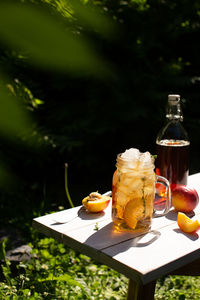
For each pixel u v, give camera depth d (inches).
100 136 95.2
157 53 106.8
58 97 93.3
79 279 53.0
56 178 96.5
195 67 111.0
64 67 88.1
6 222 70.8
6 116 81.8
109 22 92.8
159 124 96.7
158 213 41.1
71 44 86.2
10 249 59.6
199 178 50.9
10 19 82.4
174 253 34.3
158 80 97.1
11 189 86.7
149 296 37.7
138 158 36.4
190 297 52.5
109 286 54.2
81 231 37.6
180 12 105.8
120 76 93.7
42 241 61.2
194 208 41.6
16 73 87.0
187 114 107.0
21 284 50.8
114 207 37.4
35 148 85.4
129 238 36.4
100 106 90.7
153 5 104.4
